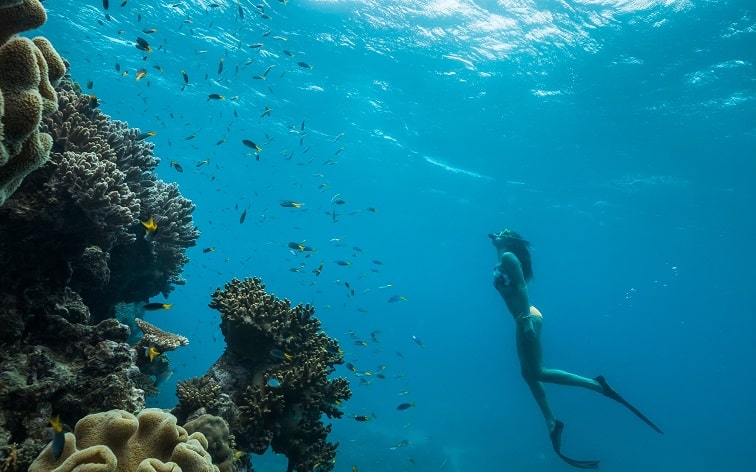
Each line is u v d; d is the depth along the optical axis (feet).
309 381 17.17
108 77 93.50
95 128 18.37
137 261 20.74
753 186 87.04
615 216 122.72
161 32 69.26
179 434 11.16
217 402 15.75
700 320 346.95
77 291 16.93
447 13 56.75
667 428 216.95
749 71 55.36
